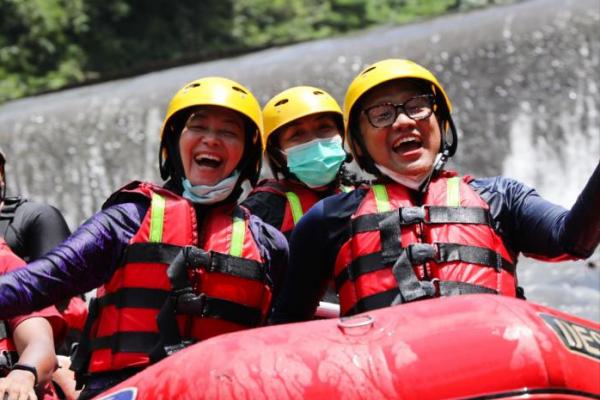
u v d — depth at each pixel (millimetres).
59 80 21047
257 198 5066
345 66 12688
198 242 3326
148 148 11961
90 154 11898
